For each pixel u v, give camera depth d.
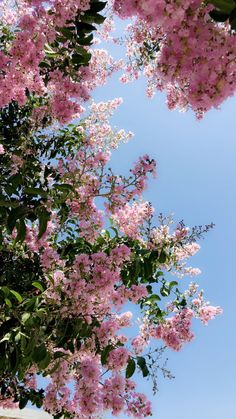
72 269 3.78
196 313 4.55
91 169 4.42
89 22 3.31
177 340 4.37
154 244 4.04
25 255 4.63
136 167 4.18
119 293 3.99
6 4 4.84
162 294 4.50
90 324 3.57
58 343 3.33
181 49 1.75
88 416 3.27
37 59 3.30
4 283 4.38
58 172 4.62
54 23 3.21
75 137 5.32
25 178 4.50
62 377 3.43
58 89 3.66
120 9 2.42
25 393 4.22
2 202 3.18
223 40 1.70
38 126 5.00
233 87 1.72
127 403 3.42
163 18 1.64
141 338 4.40
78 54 3.57
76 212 4.50
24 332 3.11
